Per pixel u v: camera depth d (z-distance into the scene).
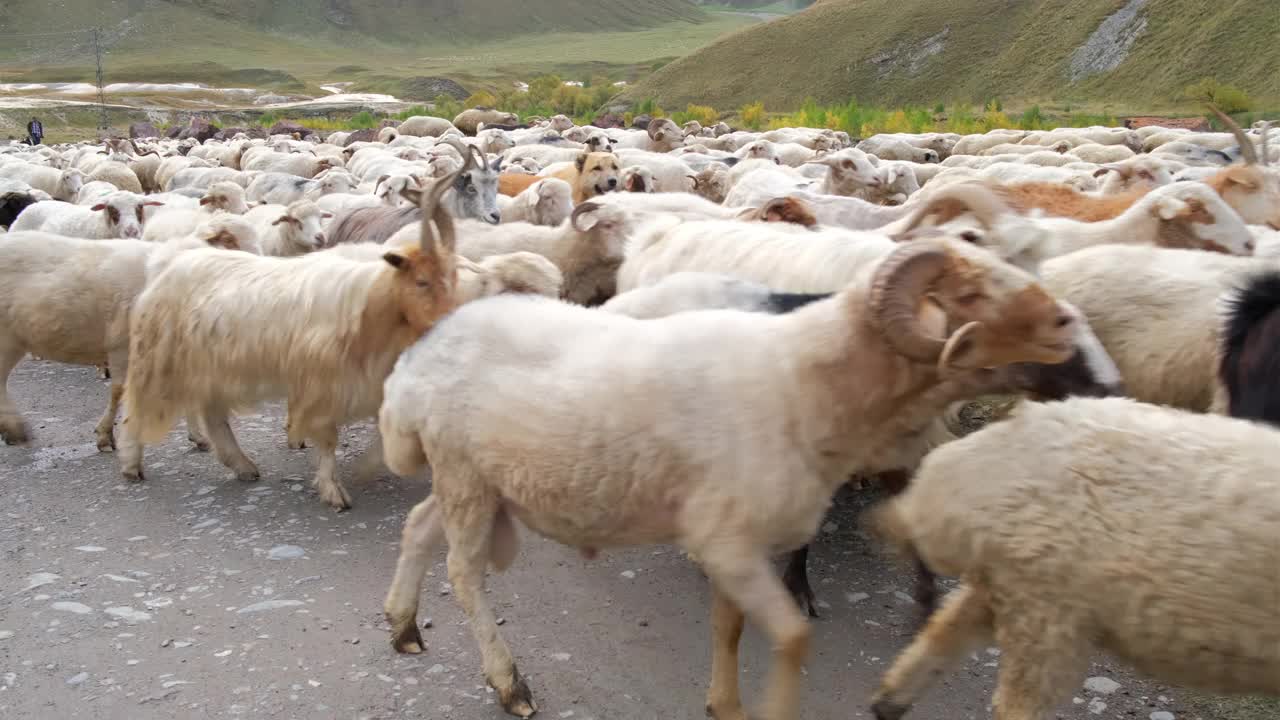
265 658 5.13
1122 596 3.54
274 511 6.93
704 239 7.49
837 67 84.12
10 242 8.12
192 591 5.81
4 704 4.77
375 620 5.48
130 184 22.06
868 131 46.97
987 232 6.05
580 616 5.57
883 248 6.39
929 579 5.34
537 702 4.80
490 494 4.58
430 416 4.54
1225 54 61.16
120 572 6.04
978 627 4.12
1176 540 3.42
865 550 6.29
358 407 6.78
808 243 6.81
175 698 4.81
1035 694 3.82
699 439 3.98
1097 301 6.26
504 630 5.43
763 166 17.42
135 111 86.69
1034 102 69.12
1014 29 78.94
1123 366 6.15
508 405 4.30
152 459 8.00
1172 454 3.58
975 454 3.90
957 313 3.82
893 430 4.07
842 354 3.93
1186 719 4.60
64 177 21.09
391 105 117.81
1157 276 6.14
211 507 7.00
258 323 6.90
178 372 7.27
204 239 9.20
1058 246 7.03
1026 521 3.69
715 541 3.98
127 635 5.34
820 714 4.69
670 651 5.23
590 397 4.12
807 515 4.03
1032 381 4.32
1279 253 7.61
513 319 4.53
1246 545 3.32
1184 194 7.80
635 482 4.09
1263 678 3.39
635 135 31.03
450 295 6.48
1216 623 3.37
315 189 17.28
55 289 7.94
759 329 4.17
